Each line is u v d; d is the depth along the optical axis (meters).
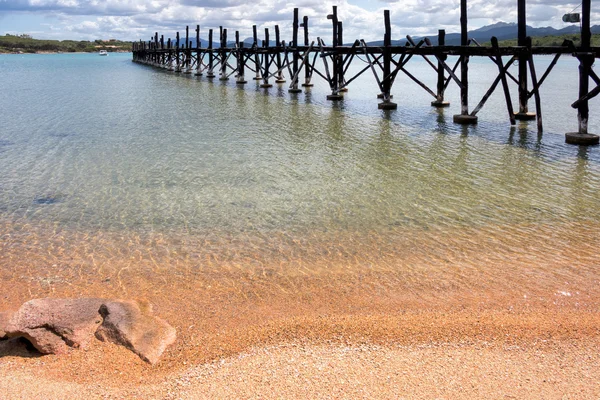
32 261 6.04
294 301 5.02
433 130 14.02
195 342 4.29
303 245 6.41
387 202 7.97
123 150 11.73
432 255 6.05
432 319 4.61
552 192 8.39
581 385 3.55
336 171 9.80
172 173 9.75
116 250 6.34
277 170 9.88
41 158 11.01
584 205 7.74
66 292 5.27
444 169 9.88
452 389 3.50
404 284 5.34
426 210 7.60
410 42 18.19
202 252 6.25
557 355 3.97
